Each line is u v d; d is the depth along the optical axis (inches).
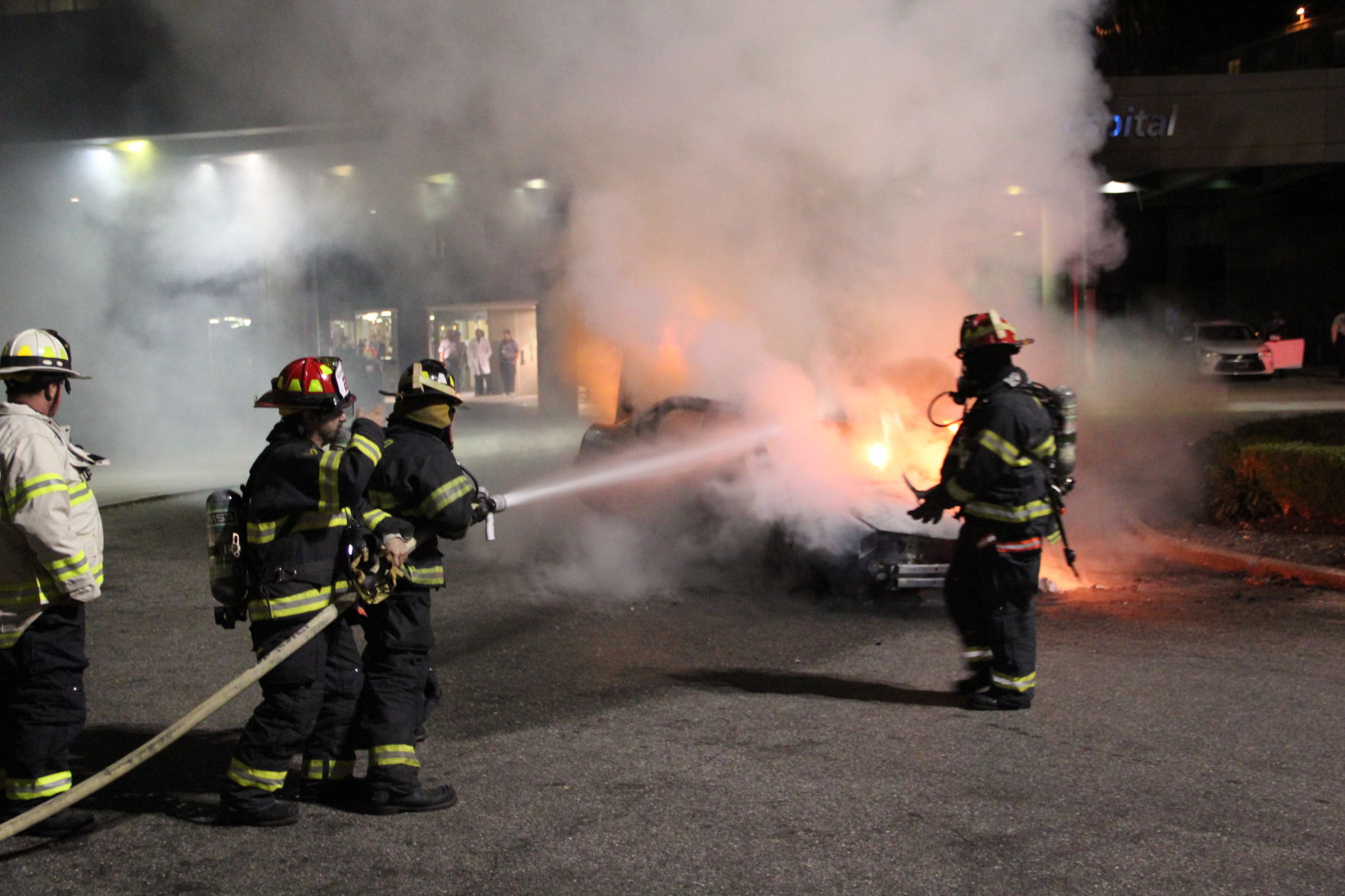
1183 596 279.6
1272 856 136.1
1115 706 193.5
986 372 194.5
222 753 177.5
